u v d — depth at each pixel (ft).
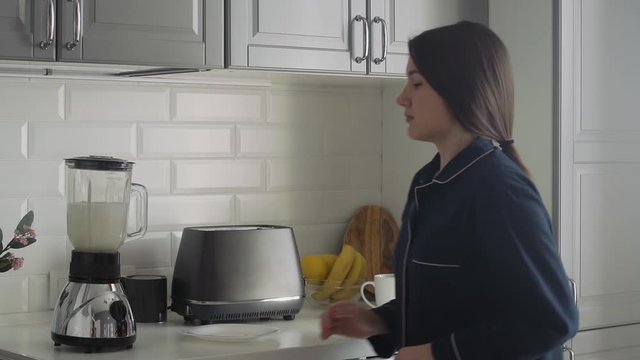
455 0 9.48
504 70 6.26
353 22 8.82
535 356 5.68
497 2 9.59
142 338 7.85
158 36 7.82
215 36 8.09
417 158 10.28
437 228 6.18
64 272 8.77
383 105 10.70
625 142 9.43
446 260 6.15
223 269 8.38
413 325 6.37
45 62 7.50
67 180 8.27
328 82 10.12
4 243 8.50
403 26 9.17
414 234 6.42
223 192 9.67
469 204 6.05
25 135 8.57
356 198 10.57
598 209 9.25
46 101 8.65
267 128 9.92
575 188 9.09
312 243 10.28
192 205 9.48
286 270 8.66
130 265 9.12
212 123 9.57
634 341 9.55
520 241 5.75
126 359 7.06
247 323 8.58
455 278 6.12
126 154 9.09
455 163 6.20
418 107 6.36
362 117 10.57
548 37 9.08
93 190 7.56
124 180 7.69
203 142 9.52
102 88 8.93
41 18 7.27
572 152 9.07
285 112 10.03
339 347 7.75
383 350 7.07
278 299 8.58
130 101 9.08
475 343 5.74
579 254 9.13
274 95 9.96
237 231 8.48
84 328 7.27
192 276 8.41
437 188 6.31
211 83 9.53
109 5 7.59
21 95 8.54
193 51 7.98
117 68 8.27
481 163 6.10
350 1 8.83
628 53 9.41
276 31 8.41
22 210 8.58
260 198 9.91
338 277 9.41
